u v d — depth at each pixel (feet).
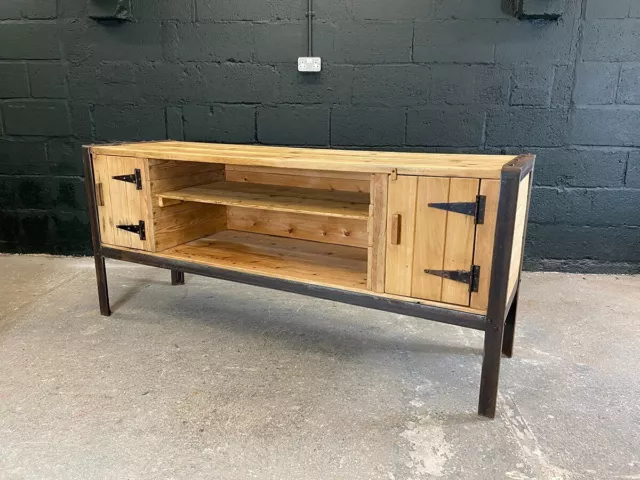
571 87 9.76
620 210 10.23
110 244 8.12
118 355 7.08
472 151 10.28
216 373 6.64
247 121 10.73
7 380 6.40
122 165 7.63
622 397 6.10
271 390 6.25
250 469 4.89
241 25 10.24
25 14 10.66
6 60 10.90
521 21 9.57
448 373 6.68
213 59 10.48
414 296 5.96
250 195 7.57
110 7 10.18
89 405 5.89
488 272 5.45
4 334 7.68
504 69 9.82
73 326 8.00
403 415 5.76
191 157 6.91
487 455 5.09
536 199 10.36
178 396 6.10
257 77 10.46
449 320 5.79
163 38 10.52
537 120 9.99
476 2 9.60
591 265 10.57
